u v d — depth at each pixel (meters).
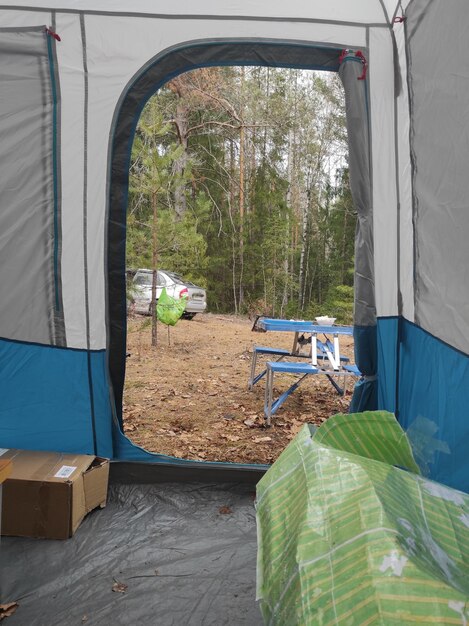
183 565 2.28
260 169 17.00
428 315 2.50
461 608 0.44
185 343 8.57
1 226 2.82
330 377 5.42
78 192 2.86
